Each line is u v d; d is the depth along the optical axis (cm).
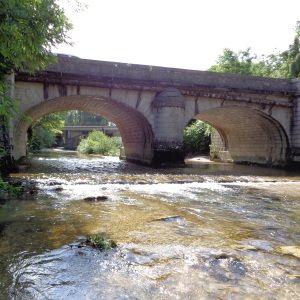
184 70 1803
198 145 3656
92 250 405
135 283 315
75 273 337
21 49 565
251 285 316
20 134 1908
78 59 1584
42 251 400
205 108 1894
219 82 1881
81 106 2331
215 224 559
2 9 452
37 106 1702
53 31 618
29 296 286
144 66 1717
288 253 411
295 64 2898
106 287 306
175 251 409
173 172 1555
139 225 533
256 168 2147
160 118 1747
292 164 2070
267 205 759
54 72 1511
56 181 1036
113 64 1655
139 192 901
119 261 371
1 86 629
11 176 1163
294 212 683
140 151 2269
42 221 545
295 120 2075
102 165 2055
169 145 1739
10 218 562
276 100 2066
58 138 6856
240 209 701
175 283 317
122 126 2706
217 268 357
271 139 2294
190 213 641
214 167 2150
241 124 2483
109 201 740
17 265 355
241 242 456
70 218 568
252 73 3831
